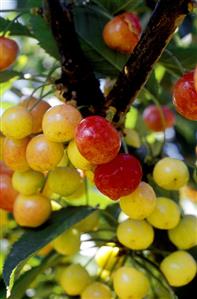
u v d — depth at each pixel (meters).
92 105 0.57
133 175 0.53
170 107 0.79
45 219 0.59
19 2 0.75
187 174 0.58
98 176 0.53
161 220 0.57
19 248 0.57
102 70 0.63
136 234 0.57
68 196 0.59
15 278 0.56
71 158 0.54
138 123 0.76
